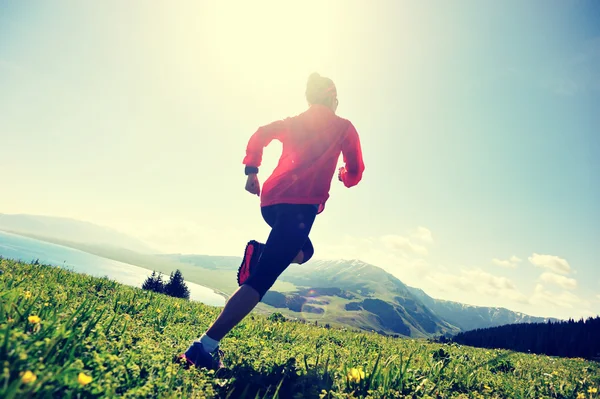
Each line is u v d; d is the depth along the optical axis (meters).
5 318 2.20
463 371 4.49
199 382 2.29
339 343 6.91
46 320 2.31
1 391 1.23
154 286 53.22
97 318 2.77
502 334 97.19
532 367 7.46
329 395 2.54
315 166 3.16
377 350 6.01
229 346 3.67
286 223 3.01
